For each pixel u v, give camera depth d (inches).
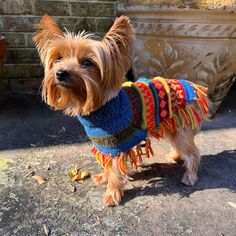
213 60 25.5
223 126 25.3
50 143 22.3
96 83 14.4
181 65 26.2
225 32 24.7
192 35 24.9
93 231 14.8
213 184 18.2
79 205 16.4
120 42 14.6
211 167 19.8
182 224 15.2
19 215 15.7
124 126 15.0
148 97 15.8
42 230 14.8
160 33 26.0
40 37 15.4
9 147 21.7
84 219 15.5
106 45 14.3
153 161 20.3
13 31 29.3
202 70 26.0
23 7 28.8
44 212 15.9
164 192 17.4
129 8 27.1
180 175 18.9
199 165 19.6
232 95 31.8
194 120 17.0
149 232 14.8
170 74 26.9
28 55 30.3
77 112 15.3
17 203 16.4
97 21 31.2
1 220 15.3
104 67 14.3
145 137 16.6
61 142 22.5
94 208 16.2
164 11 24.9
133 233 14.7
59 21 30.1
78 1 30.0
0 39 26.1
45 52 15.3
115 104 14.8
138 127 15.6
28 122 25.3
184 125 17.1
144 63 28.0
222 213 16.0
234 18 24.2
